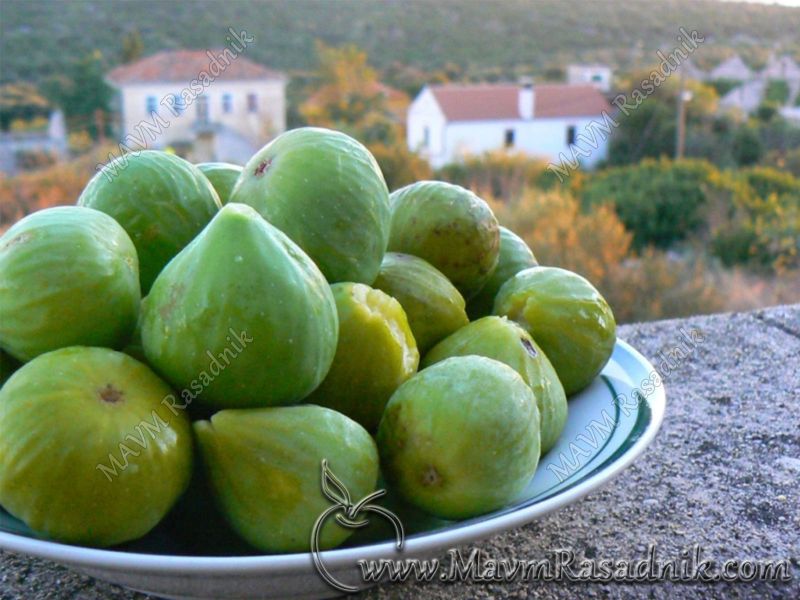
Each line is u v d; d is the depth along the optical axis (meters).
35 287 1.06
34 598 1.23
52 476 0.94
